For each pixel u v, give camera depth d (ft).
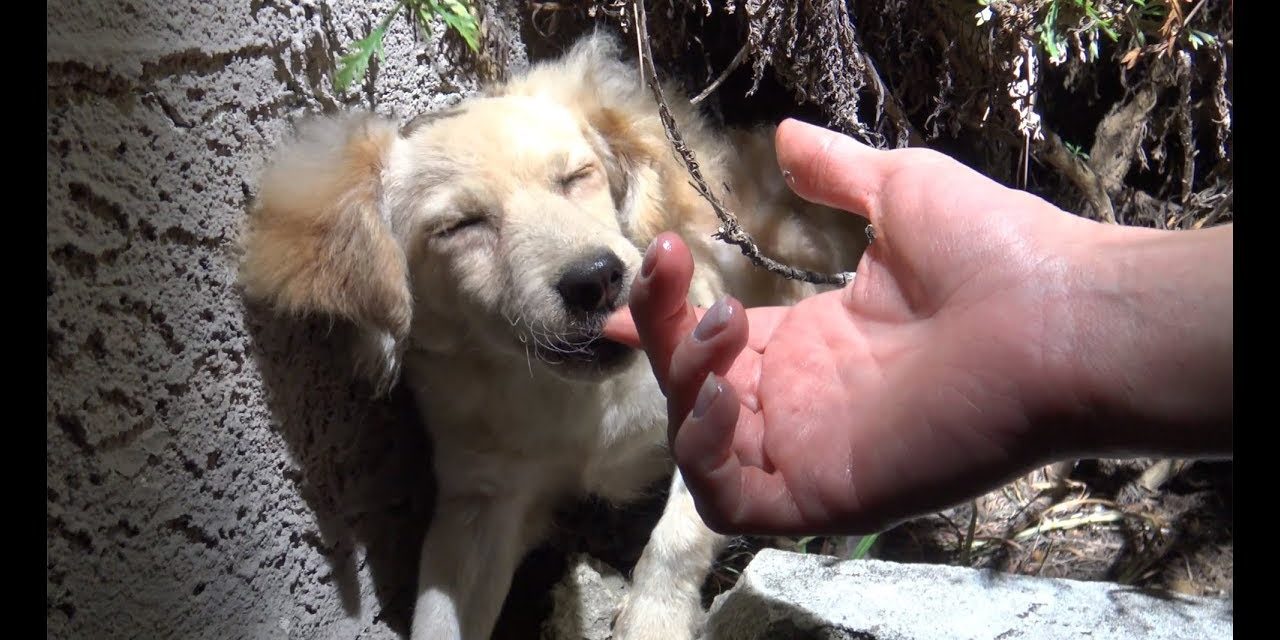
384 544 1.44
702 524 1.41
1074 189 1.78
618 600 1.49
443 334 1.31
